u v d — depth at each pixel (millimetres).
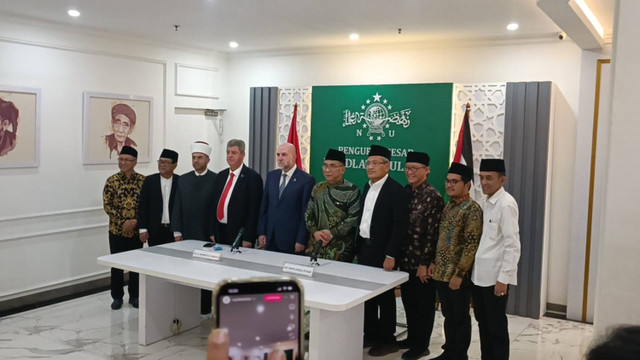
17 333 4637
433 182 5902
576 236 5234
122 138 6230
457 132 5809
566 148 5340
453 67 5902
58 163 5637
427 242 4082
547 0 3473
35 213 5465
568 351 4504
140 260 4195
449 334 3994
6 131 5160
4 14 5055
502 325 3689
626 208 2006
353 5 4477
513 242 3592
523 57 5523
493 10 4477
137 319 5047
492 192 3711
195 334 4684
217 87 7363
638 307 2006
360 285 3588
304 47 6684
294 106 6730
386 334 4348
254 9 4730
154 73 6582
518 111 5348
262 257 4348
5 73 5141
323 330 3527
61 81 5609
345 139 6422
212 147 7449
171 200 5348
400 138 6070
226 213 4980
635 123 1978
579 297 5250
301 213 4684
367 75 6438
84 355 4195
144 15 5086
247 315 1210
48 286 5641
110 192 5367
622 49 1983
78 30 5684
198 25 5496
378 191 4227
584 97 5121
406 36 5754
